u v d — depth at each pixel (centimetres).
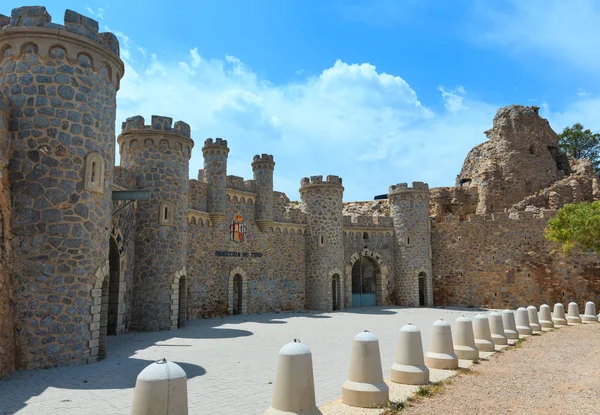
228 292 2809
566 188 3950
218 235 2786
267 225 3080
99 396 840
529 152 4400
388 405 767
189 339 1652
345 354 1330
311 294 3269
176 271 2050
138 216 2030
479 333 1402
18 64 1207
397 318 2589
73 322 1161
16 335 1091
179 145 2152
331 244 3316
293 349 648
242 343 1545
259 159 3098
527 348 1460
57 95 1213
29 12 1224
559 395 869
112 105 1377
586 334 1842
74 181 1211
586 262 3178
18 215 1141
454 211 4431
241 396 841
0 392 872
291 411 624
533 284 3338
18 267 1119
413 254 3700
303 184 3438
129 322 1927
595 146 5822
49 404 784
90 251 1222
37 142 1178
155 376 497
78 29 1266
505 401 821
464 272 3644
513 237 3466
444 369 1078
